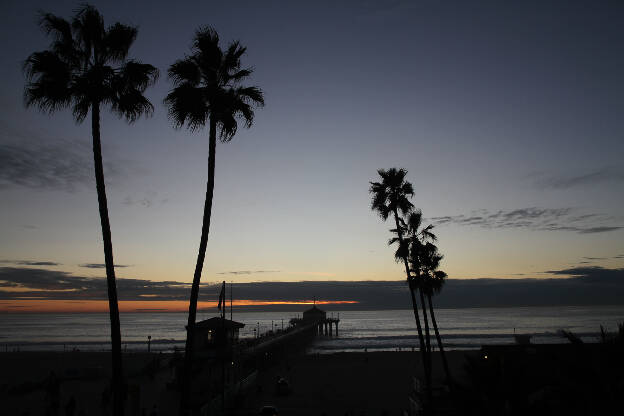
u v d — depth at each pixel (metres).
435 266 34.62
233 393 38.28
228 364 38.16
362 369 61.78
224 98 17.00
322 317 152.38
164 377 44.00
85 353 82.88
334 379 53.34
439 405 21.05
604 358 9.26
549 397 10.27
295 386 48.09
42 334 186.50
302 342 105.94
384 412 30.45
